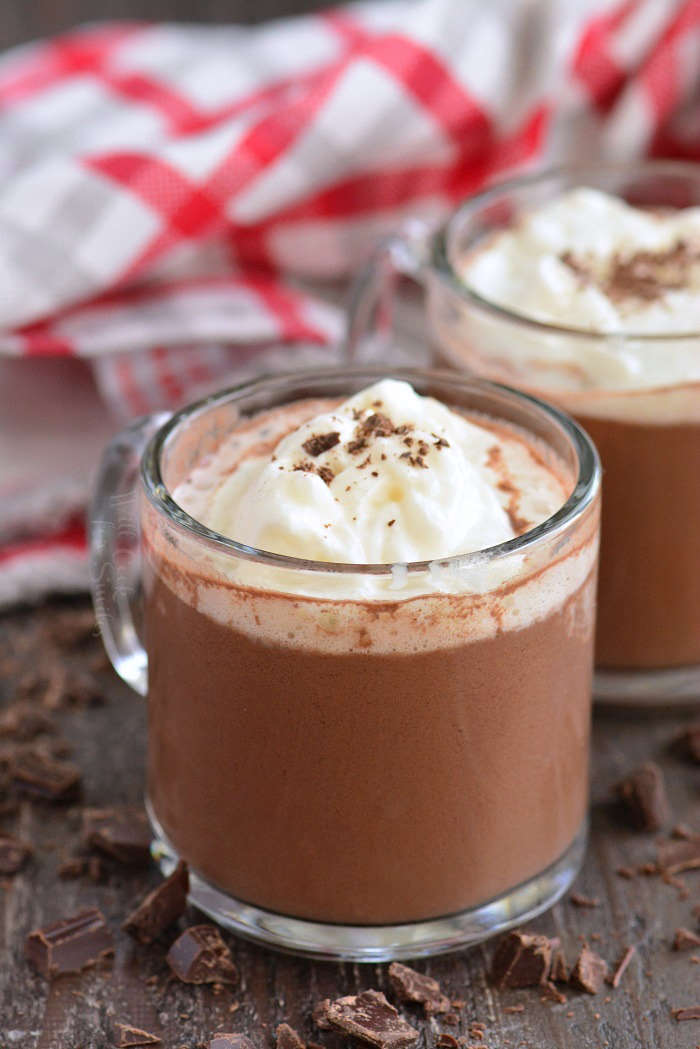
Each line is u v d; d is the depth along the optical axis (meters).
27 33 0.85
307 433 0.48
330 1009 0.47
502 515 0.47
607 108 0.68
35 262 0.63
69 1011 0.48
